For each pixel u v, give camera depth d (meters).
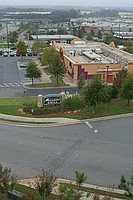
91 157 30.08
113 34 184.50
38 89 58.78
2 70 77.56
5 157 30.08
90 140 34.28
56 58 64.62
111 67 67.81
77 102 44.75
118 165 28.50
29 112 42.78
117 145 33.00
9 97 52.72
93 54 78.12
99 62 68.12
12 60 94.50
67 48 85.69
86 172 27.11
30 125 39.03
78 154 30.73
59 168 27.83
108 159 29.70
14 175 26.06
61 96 45.69
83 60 69.56
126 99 48.31
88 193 21.19
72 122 40.03
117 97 51.25
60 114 42.75
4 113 43.00
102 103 45.62
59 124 39.38
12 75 71.31
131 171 27.39
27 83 63.34
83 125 39.06
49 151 31.44
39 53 104.88
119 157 30.16
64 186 19.48
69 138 34.81
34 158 29.88
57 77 62.31
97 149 31.94
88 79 66.81
